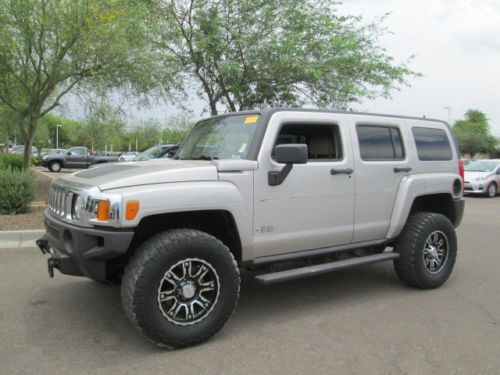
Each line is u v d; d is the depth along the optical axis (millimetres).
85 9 10898
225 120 4539
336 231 4379
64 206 3680
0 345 3539
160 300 3346
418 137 5152
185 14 11812
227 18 11727
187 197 3441
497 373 3145
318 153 4387
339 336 3754
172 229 3578
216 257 3521
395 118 4957
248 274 5543
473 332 3846
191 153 4645
